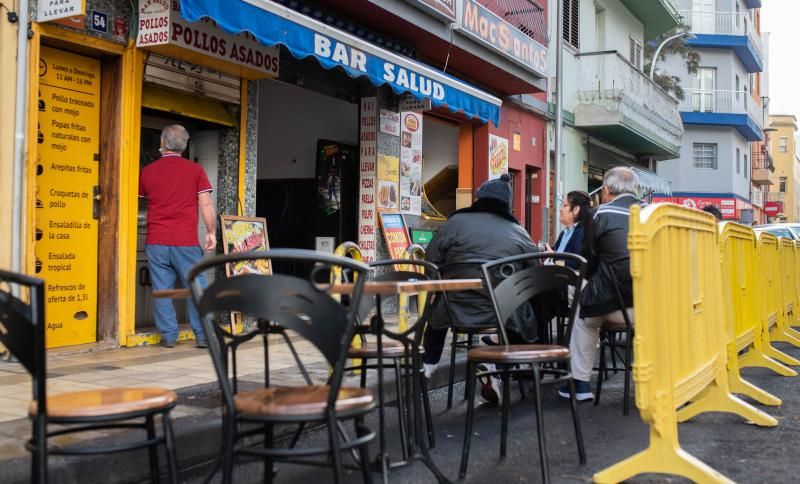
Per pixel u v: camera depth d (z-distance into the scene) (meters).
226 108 7.82
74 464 3.22
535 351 3.64
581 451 4.07
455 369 6.44
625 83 18.56
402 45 10.91
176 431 3.73
